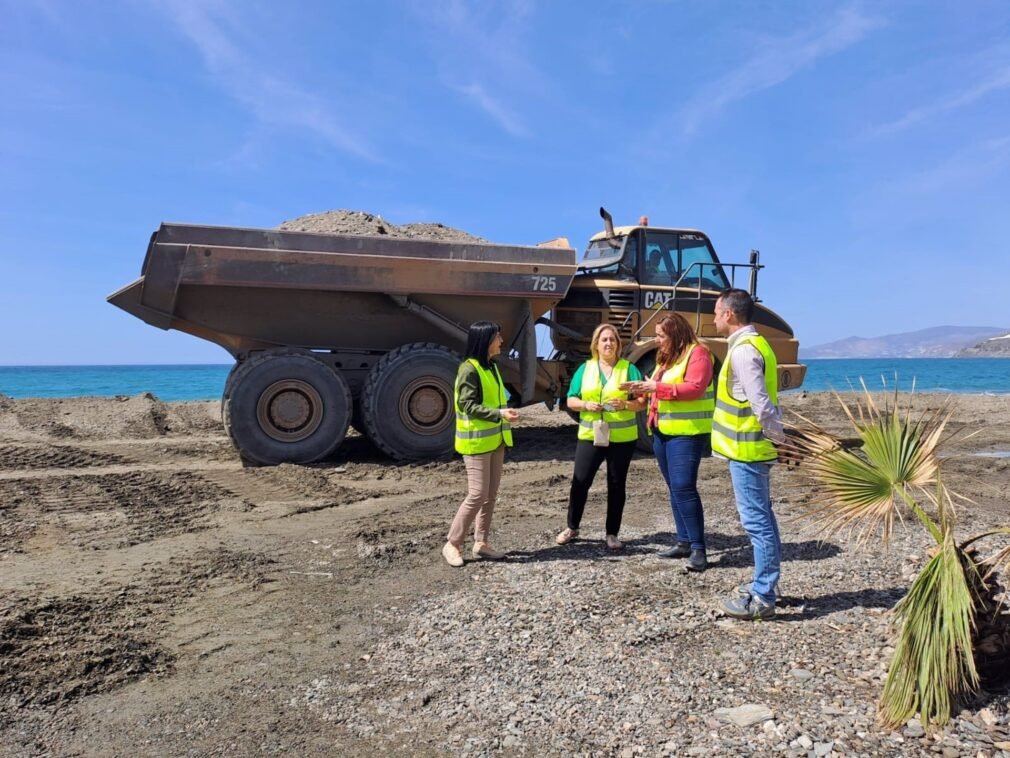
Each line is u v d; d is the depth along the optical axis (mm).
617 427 5551
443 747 2959
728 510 7051
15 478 8375
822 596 4488
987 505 7371
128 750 2982
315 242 8812
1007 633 3100
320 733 3104
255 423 9133
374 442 9555
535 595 4598
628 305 10211
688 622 4105
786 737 2883
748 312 4156
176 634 4164
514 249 9609
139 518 6777
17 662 3666
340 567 5375
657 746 2873
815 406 17266
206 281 8453
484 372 5320
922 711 2916
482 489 5281
